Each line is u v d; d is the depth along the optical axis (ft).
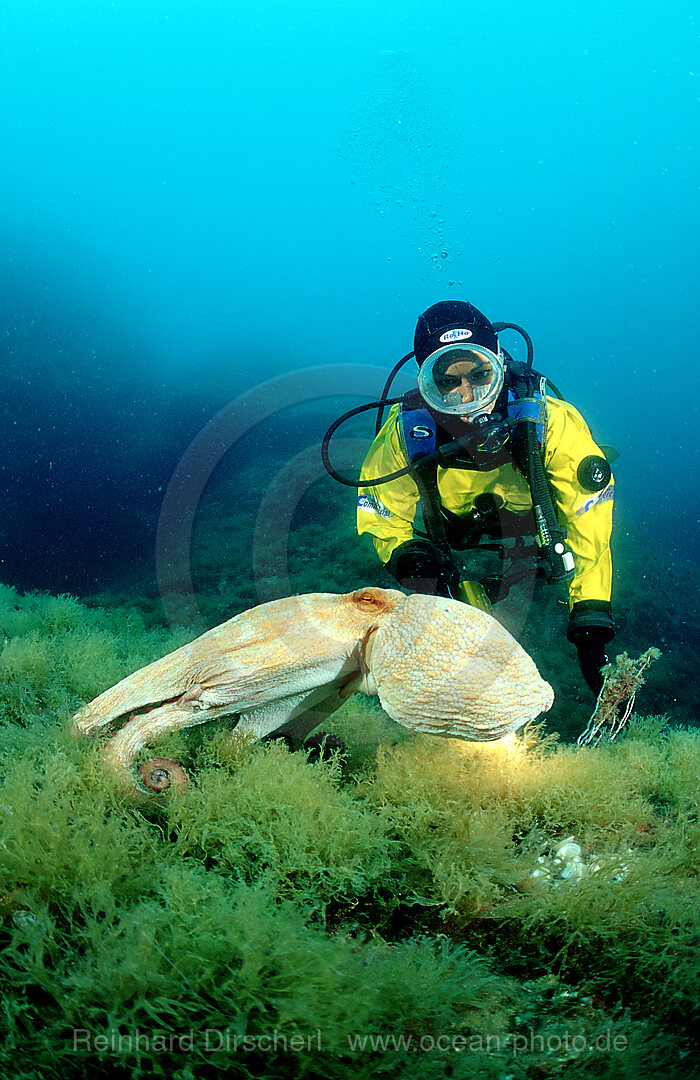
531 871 6.66
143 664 13.10
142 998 4.73
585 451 10.18
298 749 8.36
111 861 5.88
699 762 9.59
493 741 7.38
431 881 6.64
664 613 29.12
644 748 10.04
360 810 7.14
